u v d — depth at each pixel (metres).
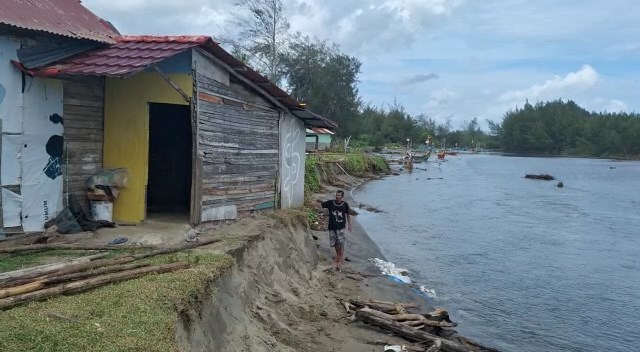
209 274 7.99
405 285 14.40
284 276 11.66
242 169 13.20
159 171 14.62
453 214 28.56
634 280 16.31
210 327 7.43
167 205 14.30
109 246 9.46
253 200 13.83
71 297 6.55
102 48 11.05
